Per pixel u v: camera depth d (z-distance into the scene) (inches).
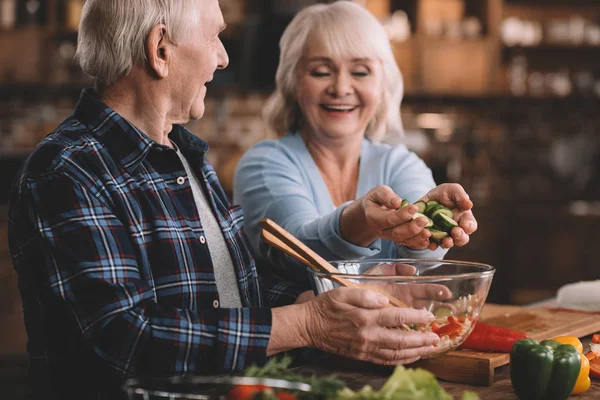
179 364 50.1
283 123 84.3
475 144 230.5
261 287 68.2
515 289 211.8
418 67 219.5
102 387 53.2
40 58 220.2
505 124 233.1
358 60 78.6
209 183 65.8
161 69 56.4
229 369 51.1
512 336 54.0
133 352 49.3
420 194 79.3
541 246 211.8
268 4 204.7
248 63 206.5
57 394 54.1
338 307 51.1
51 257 50.1
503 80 229.0
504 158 232.5
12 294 182.4
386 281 51.3
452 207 59.7
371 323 50.5
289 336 51.9
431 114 231.9
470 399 37.9
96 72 56.7
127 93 57.4
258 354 51.6
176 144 63.7
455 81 220.4
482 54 220.1
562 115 233.0
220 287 61.1
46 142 53.5
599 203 227.1
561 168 232.7
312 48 78.6
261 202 77.3
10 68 220.7
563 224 211.2
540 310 72.6
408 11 225.3
